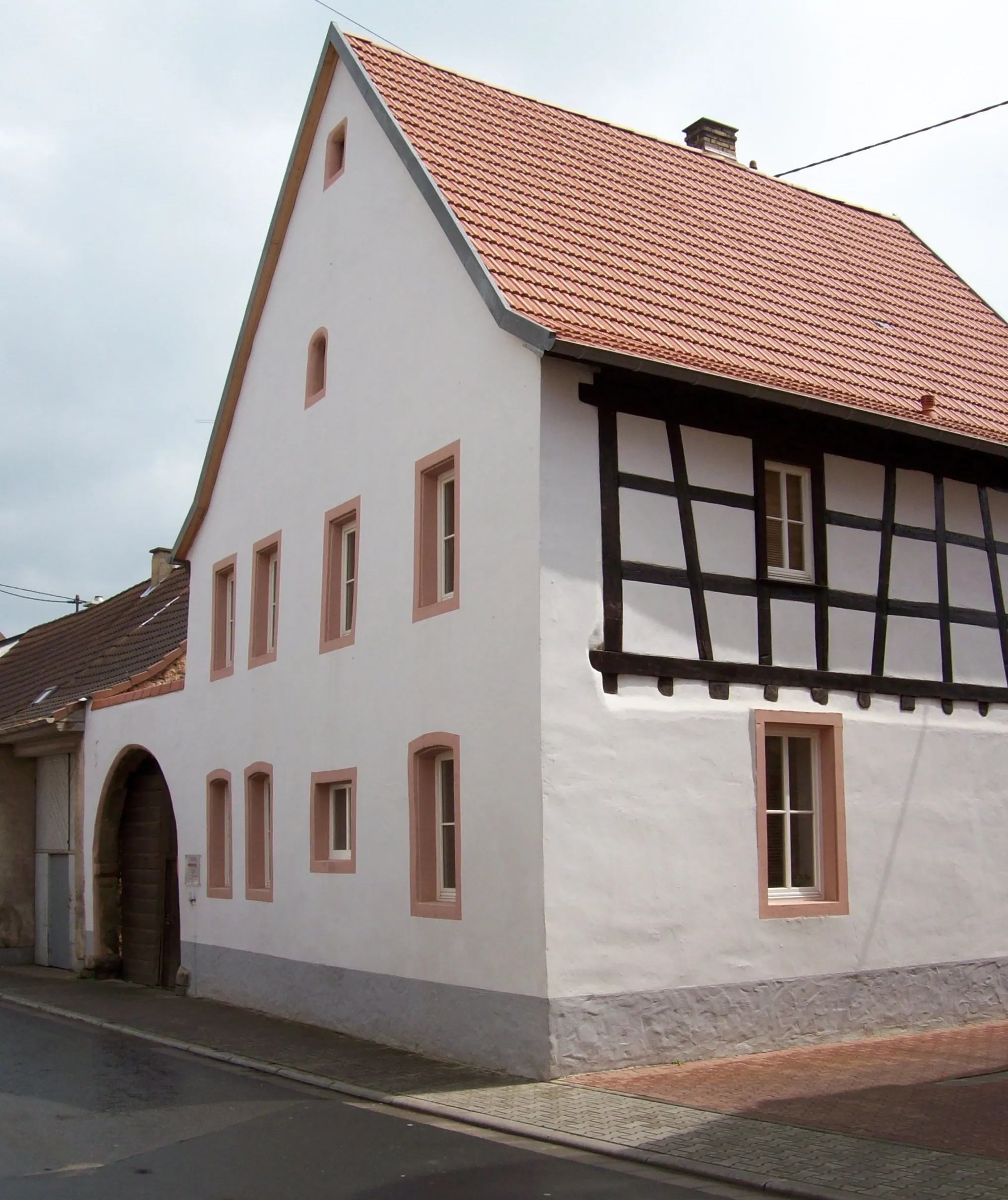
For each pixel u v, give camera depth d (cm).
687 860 1122
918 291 1738
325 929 1384
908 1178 722
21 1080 1099
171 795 1788
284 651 1529
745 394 1164
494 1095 977
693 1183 738
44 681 2458
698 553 1177
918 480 1358
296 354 1583
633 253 1389
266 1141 849
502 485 1143
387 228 1396
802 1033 1173
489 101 1586
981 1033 1251
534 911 1054
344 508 1425
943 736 1322
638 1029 1075
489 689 1135
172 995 1723
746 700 1182
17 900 2245
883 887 1252
